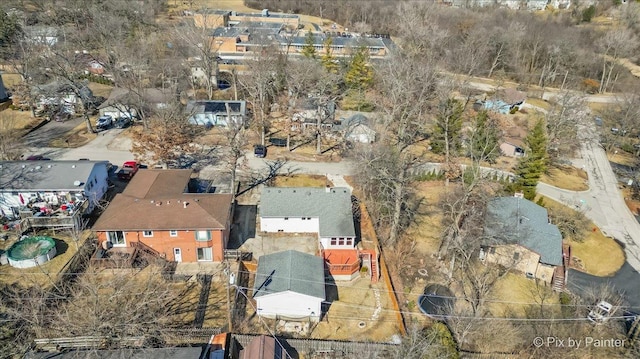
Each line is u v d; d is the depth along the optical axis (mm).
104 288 35250
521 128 77562
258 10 149500
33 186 43125
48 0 107188
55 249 38875
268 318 34719
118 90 72250
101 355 27500
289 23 127000
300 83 72250
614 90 105062
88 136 64375
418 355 28953
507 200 48406
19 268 36750
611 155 73875
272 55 80812
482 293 35281
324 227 42969
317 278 36000
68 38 91375
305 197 45812
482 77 108812
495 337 34250
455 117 63438
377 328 34594
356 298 37625
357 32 122312
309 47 91750
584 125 76125
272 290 33969
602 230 52312
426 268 42000
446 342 31203
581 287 42438
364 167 49375
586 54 106688
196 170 56781
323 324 34688
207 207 40938
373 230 45125
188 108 69312
